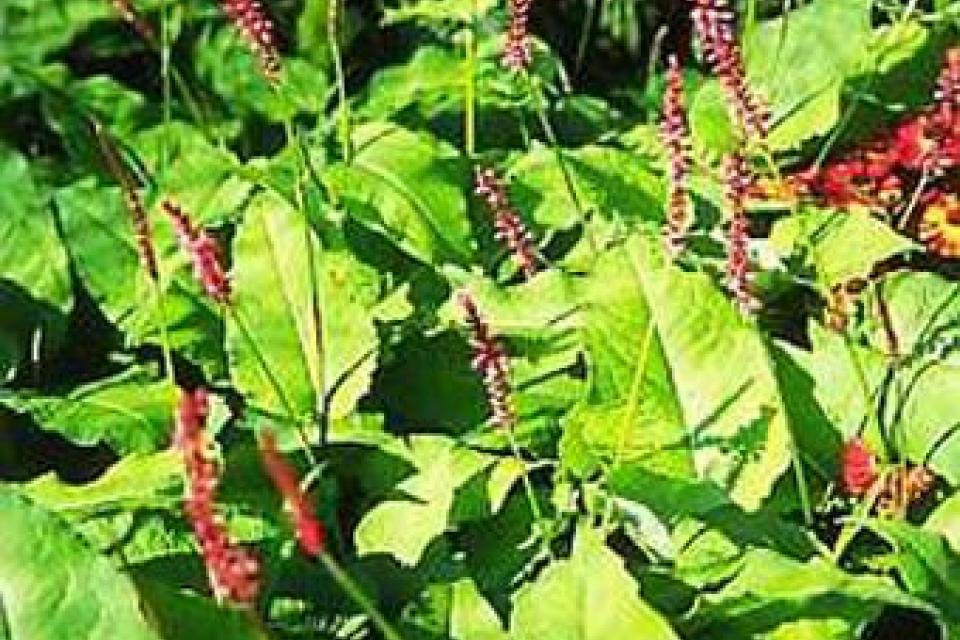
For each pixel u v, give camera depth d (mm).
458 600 4129
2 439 4949
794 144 5406
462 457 4445
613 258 4582
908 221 5223
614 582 3785
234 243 4879
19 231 5344
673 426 4480
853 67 5609
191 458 2875
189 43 6652
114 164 4102
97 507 4312
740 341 4496
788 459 4363
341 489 4629
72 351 5336
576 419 4438
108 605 3781
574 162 5379
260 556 4340
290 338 4789
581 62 6750
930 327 4754
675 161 4395
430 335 4973
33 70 6523
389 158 5363
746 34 5738
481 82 5996
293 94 6480
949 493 4461
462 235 5305
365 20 6805
